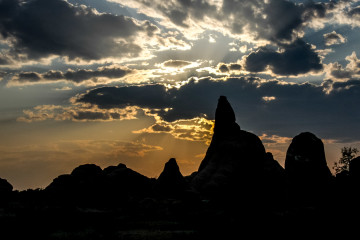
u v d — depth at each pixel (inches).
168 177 2881.4
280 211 1775.3
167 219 1658.5
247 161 2615.7
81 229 1349.7
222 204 2075.5
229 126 3024.1
